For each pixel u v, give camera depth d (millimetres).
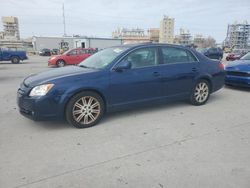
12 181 2939
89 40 45188
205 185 2854
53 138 4145
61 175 3062
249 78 7562
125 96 4992
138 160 3412
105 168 3215
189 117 5246
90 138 4148
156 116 5293
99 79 4656
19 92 4574
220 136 4234
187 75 5785
